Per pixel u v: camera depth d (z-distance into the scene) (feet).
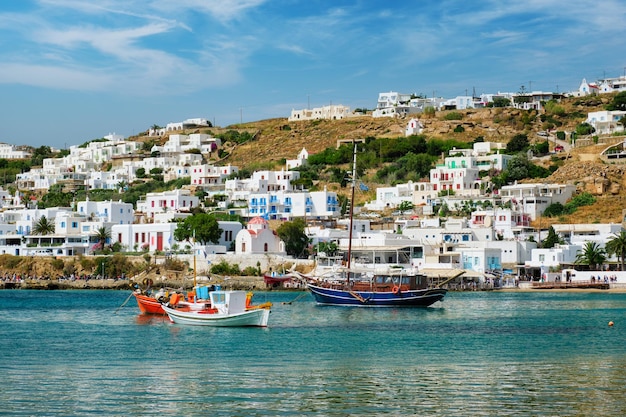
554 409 206.59
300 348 311.88
